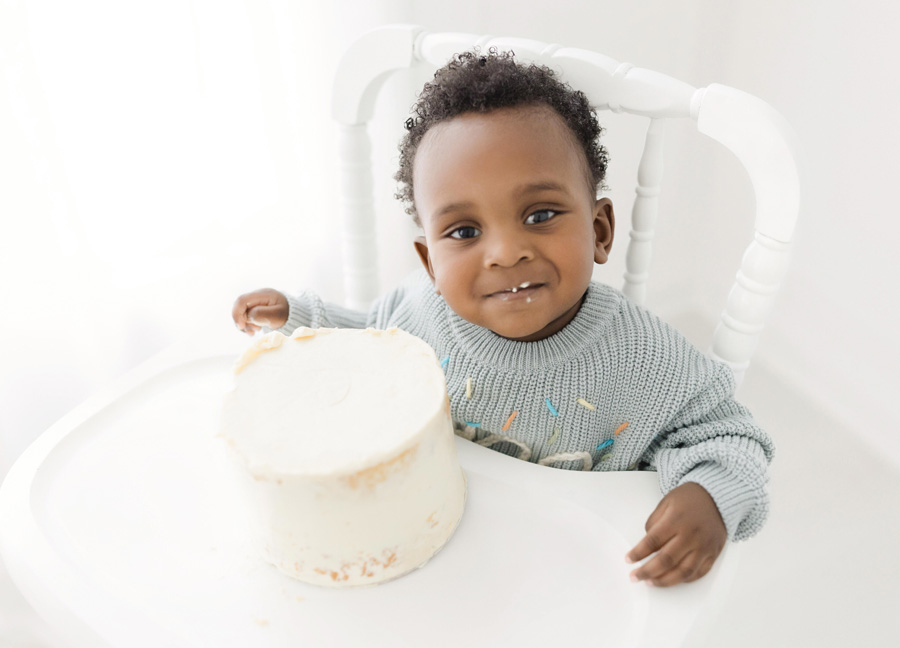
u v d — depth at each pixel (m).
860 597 1.17
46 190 1.01
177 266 1.21
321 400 0.56
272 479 0.51
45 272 1.05
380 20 1.17
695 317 1.62
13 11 0.91
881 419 1.33
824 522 1.27
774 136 0.64
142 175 1.11
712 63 1.34
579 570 0.57
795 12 1.20
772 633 1.13
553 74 0.70
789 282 1.41
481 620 0.53
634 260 0.87
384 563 0.55
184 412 0.74
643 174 0.81
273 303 0.86
